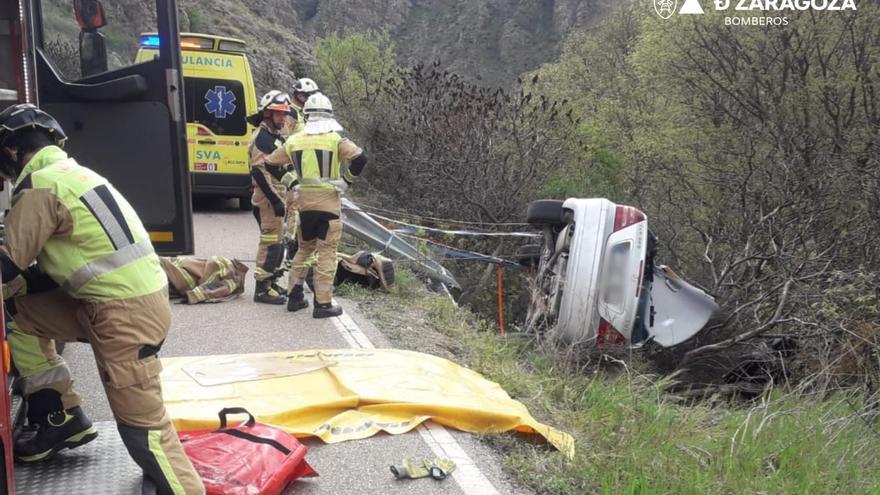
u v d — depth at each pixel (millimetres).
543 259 9336
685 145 17469
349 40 26000
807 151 14906
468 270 12828
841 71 16625
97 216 3369
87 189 3379
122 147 6016
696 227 12312
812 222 10719
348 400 5094
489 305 12180
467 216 13570
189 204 6176
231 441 4066
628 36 31000
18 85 4719
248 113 13852
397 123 14625
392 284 8922
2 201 4566
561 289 8375
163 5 5938
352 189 14391
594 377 6891
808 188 11789
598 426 5305
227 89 13719
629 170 18281
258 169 7863
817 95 16625
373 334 7191
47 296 3762
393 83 15336
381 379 5535
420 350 6855
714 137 17625
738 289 9430
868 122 15625
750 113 17375
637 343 8430
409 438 4914
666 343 8602
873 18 16203
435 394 5332
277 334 7086
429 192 13828
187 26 34469
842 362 7617
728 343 8406
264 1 48406
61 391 3879
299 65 40625
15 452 3830
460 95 13953
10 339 3779
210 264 8297
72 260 3369
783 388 7668
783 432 5543
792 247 9680
